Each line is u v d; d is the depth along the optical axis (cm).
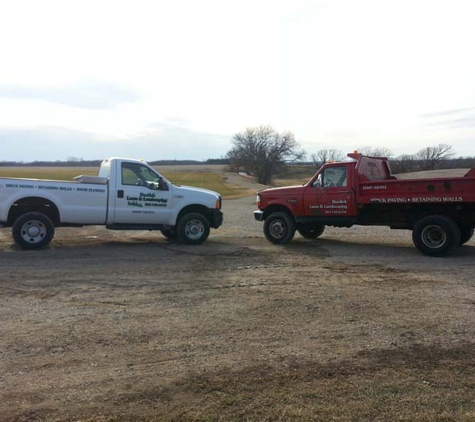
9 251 1038
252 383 394
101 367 426
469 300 655
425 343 486
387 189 1084
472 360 442
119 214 1120
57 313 586
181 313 590
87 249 1095
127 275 809
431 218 1019
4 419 336
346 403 359
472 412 346
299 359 445
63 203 1076
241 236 1409
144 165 1155
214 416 341
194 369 422
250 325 544
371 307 619
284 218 1209
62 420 335
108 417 339
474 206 1000
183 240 1181
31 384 392
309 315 583
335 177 1162
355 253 1073
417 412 346
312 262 948
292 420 336
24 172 7294
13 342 485
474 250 1116
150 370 420
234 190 5859
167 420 336
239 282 762
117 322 553
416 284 752
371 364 432
